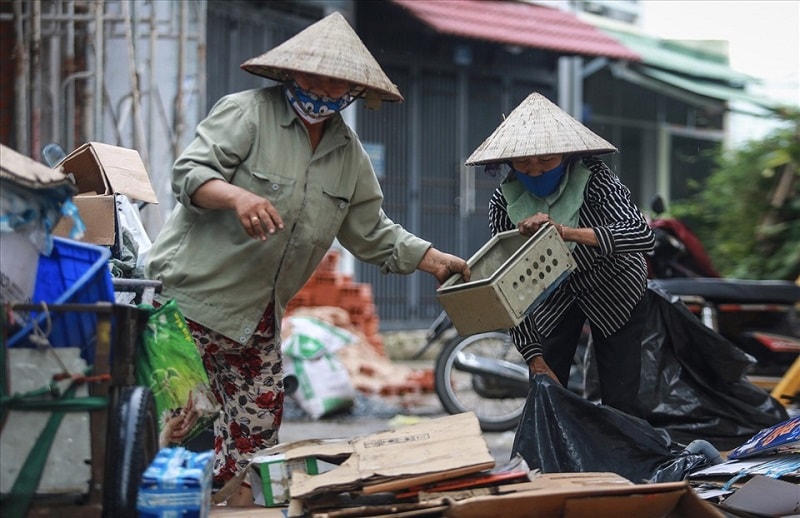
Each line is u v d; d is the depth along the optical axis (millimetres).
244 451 5266
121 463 3805
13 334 3816
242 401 5238
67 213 4023
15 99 9422
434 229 15734
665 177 19578
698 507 4254
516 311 4805
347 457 4566
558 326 5844
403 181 15414
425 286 16000
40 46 9742
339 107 4867
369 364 12586
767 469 5215
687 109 19812
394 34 15180
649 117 19375
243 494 5023
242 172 4836
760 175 14727
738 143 15773
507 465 4570
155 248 5062
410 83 15445
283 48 4785
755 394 6551
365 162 5168
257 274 4938
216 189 4605
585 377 6852
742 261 14617
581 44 16391
